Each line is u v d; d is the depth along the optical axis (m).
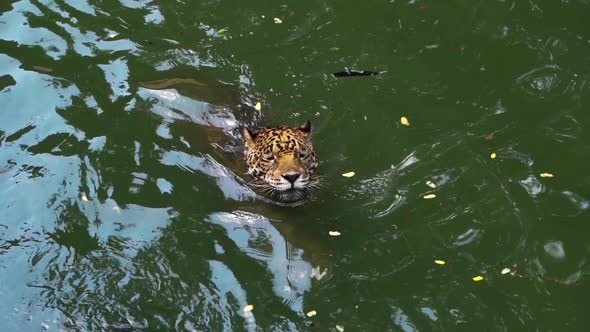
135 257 12.18
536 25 17.19
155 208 13.05
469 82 15.84
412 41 16.92
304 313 11.27
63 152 14.12
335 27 17.33
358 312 11.29
